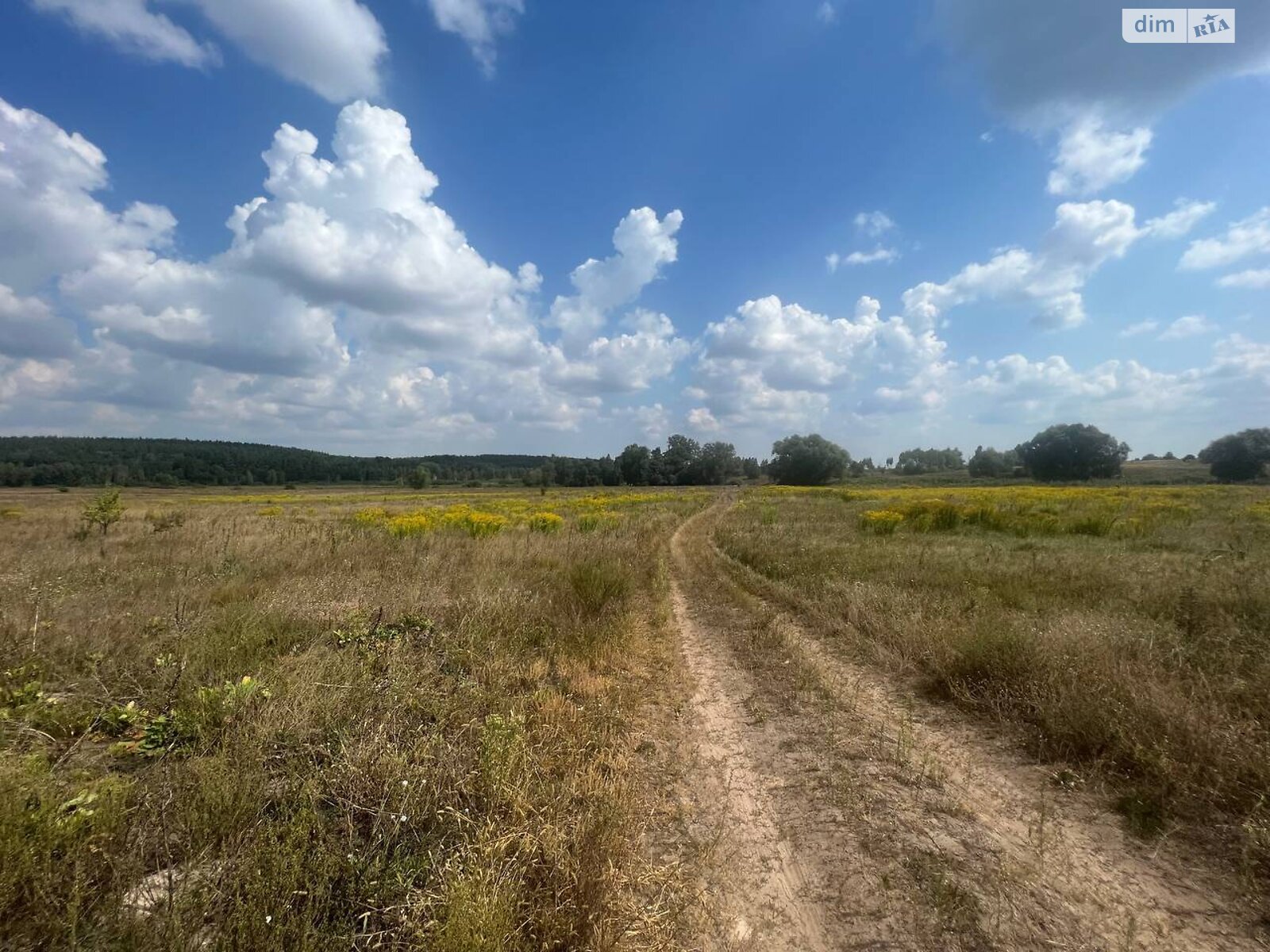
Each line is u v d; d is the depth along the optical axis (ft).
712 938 8.51
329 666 16.26
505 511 86.33
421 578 29.55
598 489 257.14
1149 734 12.59
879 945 8.29
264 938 7.17
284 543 40.50
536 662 19.24
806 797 12.29
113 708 13.53
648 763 13.80
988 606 23.58
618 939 8.08
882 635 22.47
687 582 37.22
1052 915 8.68
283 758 12.07
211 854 8.93
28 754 10.79
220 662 16.83
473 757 12.25
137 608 22.03
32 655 16.44
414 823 10.13
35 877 7.54
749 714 16.76
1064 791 12.10
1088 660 16.28
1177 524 54.49
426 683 15.99
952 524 60.44
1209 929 8.34
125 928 7.13
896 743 14.55
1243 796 10.86
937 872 9.67
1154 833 10.46
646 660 21.43
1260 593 22.02
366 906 8.23
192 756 11.48
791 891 9.47
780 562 38.40
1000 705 15.92
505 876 8.61
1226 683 14.88
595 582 27.84
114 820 8.90
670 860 10.25
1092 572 29.63
